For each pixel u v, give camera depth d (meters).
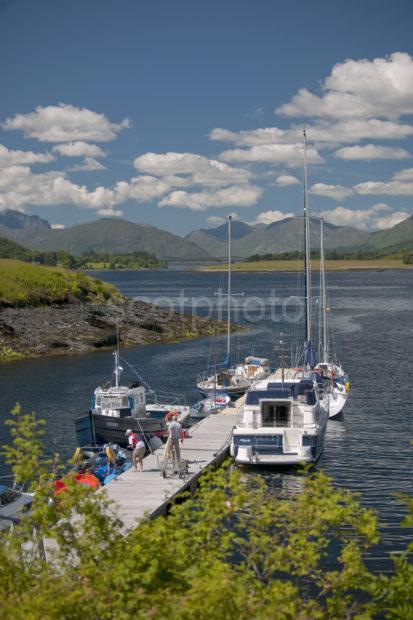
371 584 13.05
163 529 12.88
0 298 87.94
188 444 37.22
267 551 13.42
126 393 41.59
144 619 11.13
